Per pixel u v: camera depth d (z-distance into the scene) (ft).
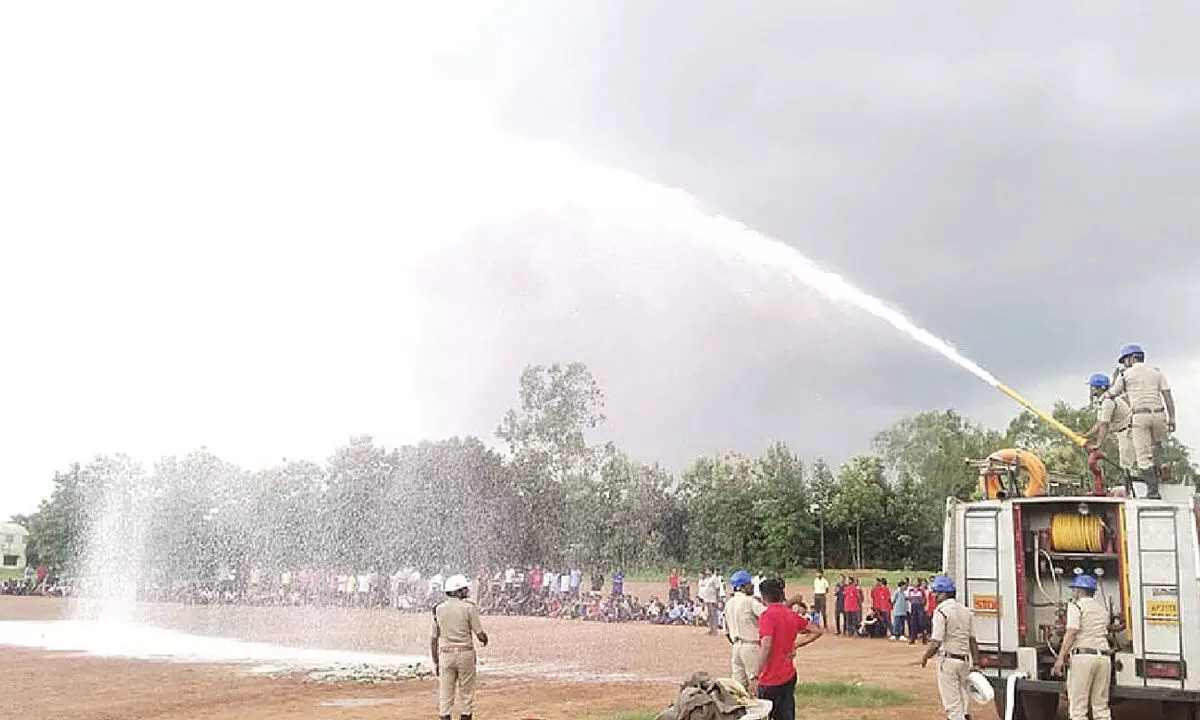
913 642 97.40
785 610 33.68
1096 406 45.91
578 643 94.73
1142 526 40.24
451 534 207.31
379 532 202.28
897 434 252.42
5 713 50.90
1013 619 42.39
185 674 68.03
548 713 49.06
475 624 41.57
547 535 215.72
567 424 221.25
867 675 66.90
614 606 131.85
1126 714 42.22
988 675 42.52
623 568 224.33
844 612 109.40
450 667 40.93
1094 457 45.47
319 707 52.34
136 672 69.41
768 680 33.12
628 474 228.84
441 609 41.47
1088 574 42.16
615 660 79.00
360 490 204.03
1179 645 38.70
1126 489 44.19
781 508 236.63
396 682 63.52
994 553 43.21
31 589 200.03
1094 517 41.63
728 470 243.81
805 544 236.63
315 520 200.95
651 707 51.29
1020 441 213.87
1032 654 41.81
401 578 153.48
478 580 163.53
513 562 212.64
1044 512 42.83
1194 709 38.86
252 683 63.00
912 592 98.73
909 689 58.80
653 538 232.12
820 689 55.88
